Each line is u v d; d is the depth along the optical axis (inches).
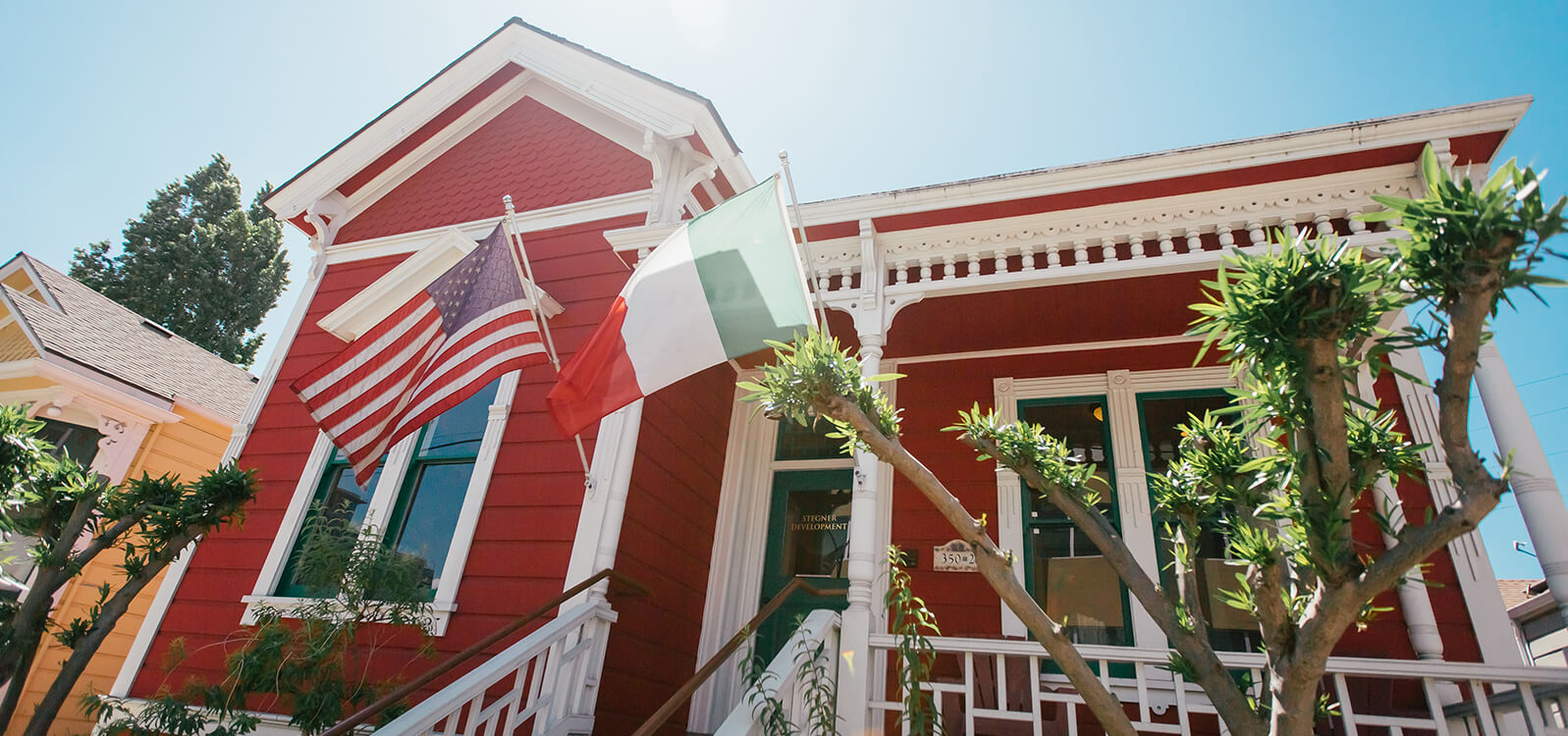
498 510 237.0
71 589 373.7
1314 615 74.7
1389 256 77.0
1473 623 184.5
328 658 192.9
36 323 381.7
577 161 310.7
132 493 180.7
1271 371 77.5
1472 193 65.2
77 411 383.2
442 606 224.4
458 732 199.6
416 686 162.6
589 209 289.6
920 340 265.9
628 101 288.2
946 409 268.4
